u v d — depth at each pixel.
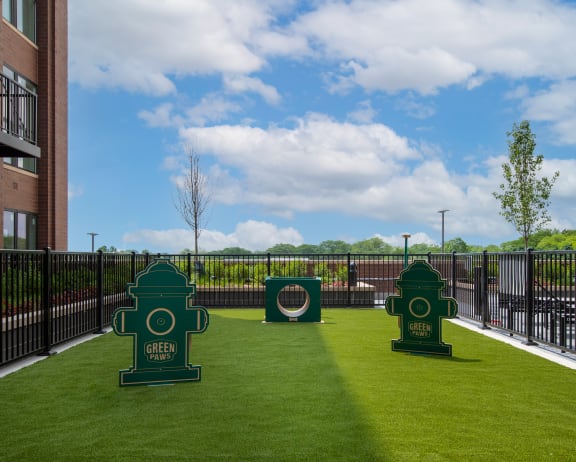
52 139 17.81
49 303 7.73
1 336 6.47
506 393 5.37
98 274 9.93
